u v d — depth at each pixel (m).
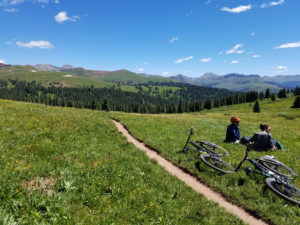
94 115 27.69
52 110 25.91
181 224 5.17
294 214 6.03
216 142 13.39
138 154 10.98
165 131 17.25
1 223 3.85
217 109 199.38
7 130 12.25
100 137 14.64
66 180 6.17
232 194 7.09
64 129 15.02
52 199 5.04
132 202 5.76
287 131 22.84
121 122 22.95
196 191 7.38
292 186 6.75
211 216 5.73
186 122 24.34
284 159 10.41
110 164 8.50
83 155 9.38
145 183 7.20
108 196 5.83
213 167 8.46
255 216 6.21
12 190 5.06
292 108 120.00
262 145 11.20
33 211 4.44
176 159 10.42
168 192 6.86
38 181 5.93
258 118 75.69
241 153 11.07
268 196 6.96
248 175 8.32
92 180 6.57
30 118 17.02
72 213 4.82
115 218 4.95
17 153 8.45
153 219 5.15
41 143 10.50
